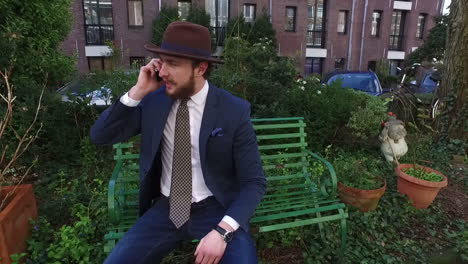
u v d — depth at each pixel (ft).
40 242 7.29
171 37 4.83
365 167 11.60
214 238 4.89
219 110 5.28
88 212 8.16
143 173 5.47
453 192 11.35
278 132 11.83
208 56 5.07
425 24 63.67
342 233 7.43
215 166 5.43
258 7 51.19
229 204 5.58
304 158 8.91
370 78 27.35
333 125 13.02
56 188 9.95
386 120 13.01
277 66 16.20
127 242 5.36
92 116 11.76
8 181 10.30
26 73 11.80
